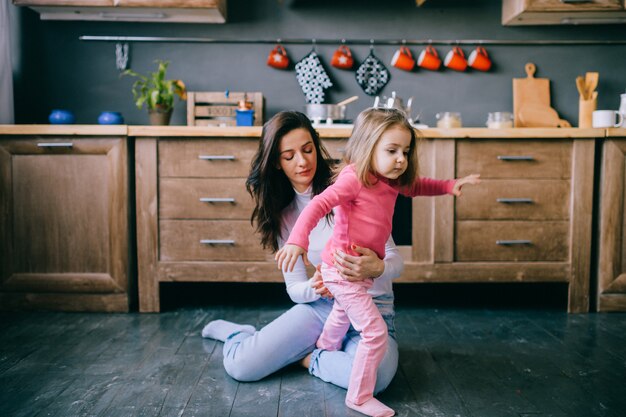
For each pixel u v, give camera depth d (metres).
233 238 2.27
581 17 2.69
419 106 2.85
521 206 2.30
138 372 1.57
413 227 2.30
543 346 1.83
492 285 2.77
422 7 2.83
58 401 1.37
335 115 2.56
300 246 1.16
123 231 2.24
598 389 1.46
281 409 1.32
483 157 2.28
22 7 2.74
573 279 2.30
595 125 2.48
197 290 2.69
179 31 2.81
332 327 1.45
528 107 2.81
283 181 1.51
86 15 2.71
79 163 2.23
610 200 2.28
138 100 2.60
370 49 2.84
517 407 1.34
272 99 2.84
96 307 2.27
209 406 1.34
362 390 1.30
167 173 2.25
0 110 2.52
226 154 2.25
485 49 2.84
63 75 2.79
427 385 1.48
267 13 2.81
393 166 1.22
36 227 2.25
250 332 1.76
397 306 2.40
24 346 1.81
